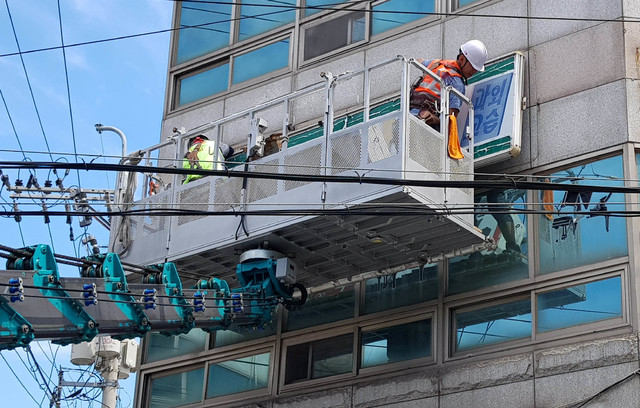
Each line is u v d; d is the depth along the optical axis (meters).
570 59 15.77
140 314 13.17
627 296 13.99
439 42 17.25
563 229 14.99
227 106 19.52
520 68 15.95
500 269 15.38
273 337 17.28
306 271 16.11
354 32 18.42
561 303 14.56
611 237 14.53
